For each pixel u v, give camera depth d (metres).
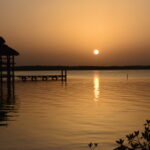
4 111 21.38
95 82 63.59
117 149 6.42
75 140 12.97
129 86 50.31
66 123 16.72
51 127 15.68
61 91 39.25
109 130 14.88
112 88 45.31
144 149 6.50
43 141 12.83
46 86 48.94
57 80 69.75
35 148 11.76
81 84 55.41
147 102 26.78
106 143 12.44
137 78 87.69
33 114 19.92
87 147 11.89
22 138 13.36
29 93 36.16
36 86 48.84
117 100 28.50
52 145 12.20
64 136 13.68
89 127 15.61
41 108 22.89
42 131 14.74
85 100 28.50
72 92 37.72
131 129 15.05
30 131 14.75
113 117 18.64
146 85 53.00
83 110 21.73
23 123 16.80
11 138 13.38
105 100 28.52
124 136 13.57
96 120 17.58
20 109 22.39
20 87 46.44
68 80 73.19
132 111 21.17
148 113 20.22
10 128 15.49
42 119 18.02
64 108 22.86
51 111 21.28
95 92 37.81
